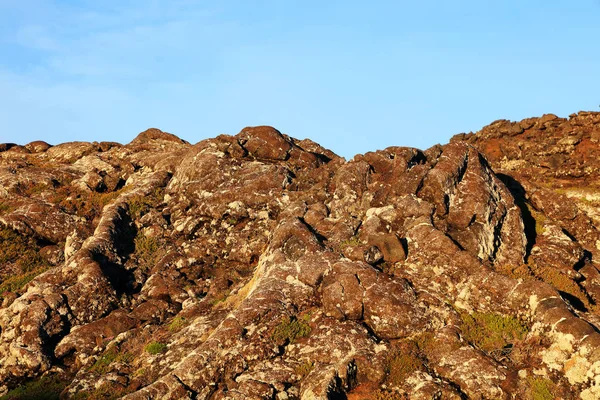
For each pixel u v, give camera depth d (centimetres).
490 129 4081
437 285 2386
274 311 2203
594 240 3038
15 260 3023
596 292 2547
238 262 2889
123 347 2356
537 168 3678
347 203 2834
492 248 2619
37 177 3612
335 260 2405
